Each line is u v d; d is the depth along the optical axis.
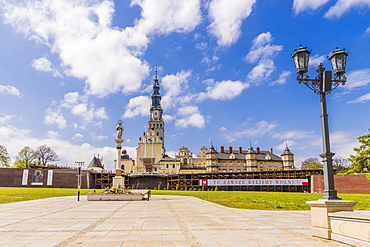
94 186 93.56
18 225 13.60
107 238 10.52
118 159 36.53
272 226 13.51
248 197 39.16
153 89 145.75
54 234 11.30
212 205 25.73
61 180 84.62
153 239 10.37
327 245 9.41
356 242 9.07
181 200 32.75
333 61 11.81
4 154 90.56
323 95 11.72
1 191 47.06
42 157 105.00
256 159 113.19
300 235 11.20
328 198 10.62
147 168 108.25
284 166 115.31
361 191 62.03
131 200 31.91
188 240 10.21
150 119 138.75
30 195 37.81
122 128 37.25
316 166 117.62
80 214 18.14
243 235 11.19
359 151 43.19
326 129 11.32
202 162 117.81
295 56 11.98
